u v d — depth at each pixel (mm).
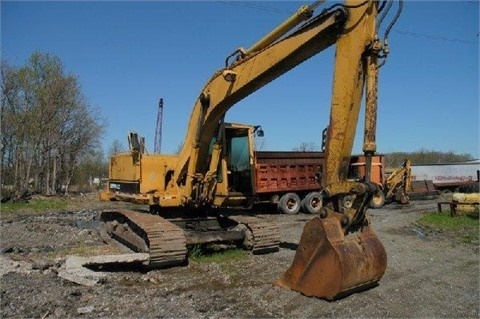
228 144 10742
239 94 8289
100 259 7734
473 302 6359
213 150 9773
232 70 8281
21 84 33625
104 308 5707
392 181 25484
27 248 10445
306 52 7047
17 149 34094
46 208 23062
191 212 10484
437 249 10734
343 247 5992
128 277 7629
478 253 10180
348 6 6332
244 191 10805
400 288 6949
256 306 5918
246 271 8055
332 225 6102
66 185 40125
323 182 6484
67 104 36750
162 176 10227
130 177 10398
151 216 9422
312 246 6191
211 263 8750
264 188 19234
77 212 21469
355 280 5980
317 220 6195
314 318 5484
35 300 5789
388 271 8164
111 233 11219
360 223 6371
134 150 10219
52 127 35500
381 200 23422
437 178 37062
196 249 9391
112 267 8336
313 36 6738
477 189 27812
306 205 20391
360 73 6301
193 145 9438
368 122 6176
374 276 6227
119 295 6328
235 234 9695
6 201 25359
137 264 8422
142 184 10008
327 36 6703
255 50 8039
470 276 7910
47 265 7574
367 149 6168
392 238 12625
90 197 32812
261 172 19219
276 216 19281
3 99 33188
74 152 39438
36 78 34688
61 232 13266
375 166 23406
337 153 6352
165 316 5484
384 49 6215
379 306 5984
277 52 7336
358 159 22922
